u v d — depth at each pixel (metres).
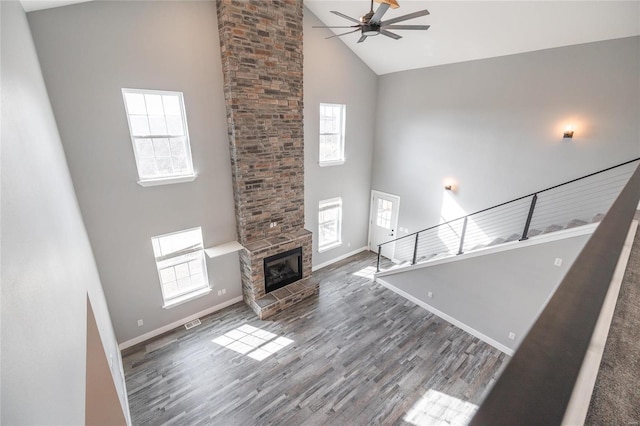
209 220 4.84
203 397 3.63
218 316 5.12
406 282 5.60
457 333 4.71
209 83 4.35
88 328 2.44
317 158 6.08
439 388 3.78
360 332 4.76
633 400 0.51
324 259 6.98
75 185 3.59
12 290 0.85
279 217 5.41
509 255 4.02
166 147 4.25
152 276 4.44
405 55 5.62
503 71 4.73
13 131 1.34
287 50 4.75
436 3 4.11
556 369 0.33
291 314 5.20
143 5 3.63
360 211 7.45
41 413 0.88
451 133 5.64
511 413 0.26
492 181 5.19
